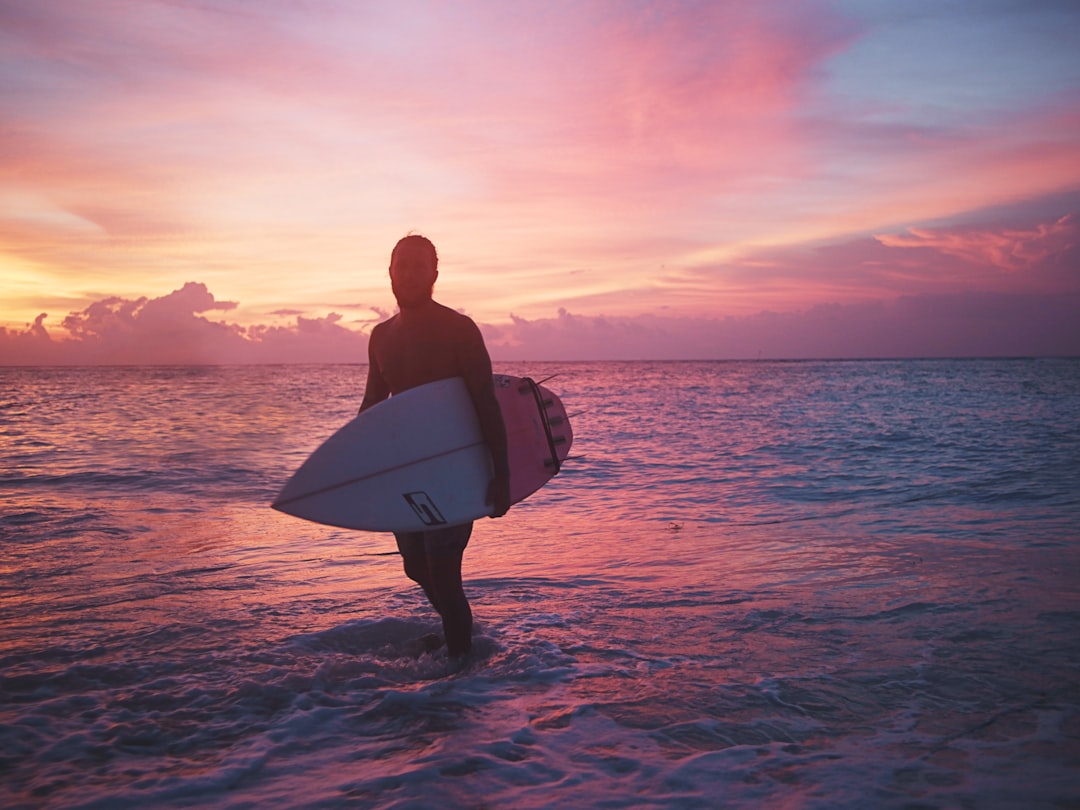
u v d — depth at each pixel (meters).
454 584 2.97
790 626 3.36
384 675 2.84
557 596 3.95
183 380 69.56
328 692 2.63
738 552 5.03
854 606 3.66
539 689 2.64
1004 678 2.69
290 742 2.22
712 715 2.39
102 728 2.33
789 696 2.54
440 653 3.05
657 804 1.83
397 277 3.04
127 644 3.17
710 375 82.25
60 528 5.95
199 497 7.65
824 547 5.12
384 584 4.25
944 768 2.00
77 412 22.42
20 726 2.33
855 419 18.83
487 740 2.22
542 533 5.82
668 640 3.19
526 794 1.89
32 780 1.99
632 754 2.11
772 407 25.38
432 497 2.93
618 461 10.91
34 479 8.88
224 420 19.45
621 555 4.99
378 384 3.35
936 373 79.12
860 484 8.27
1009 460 9.95
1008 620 3.38
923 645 3.06
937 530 5.63
